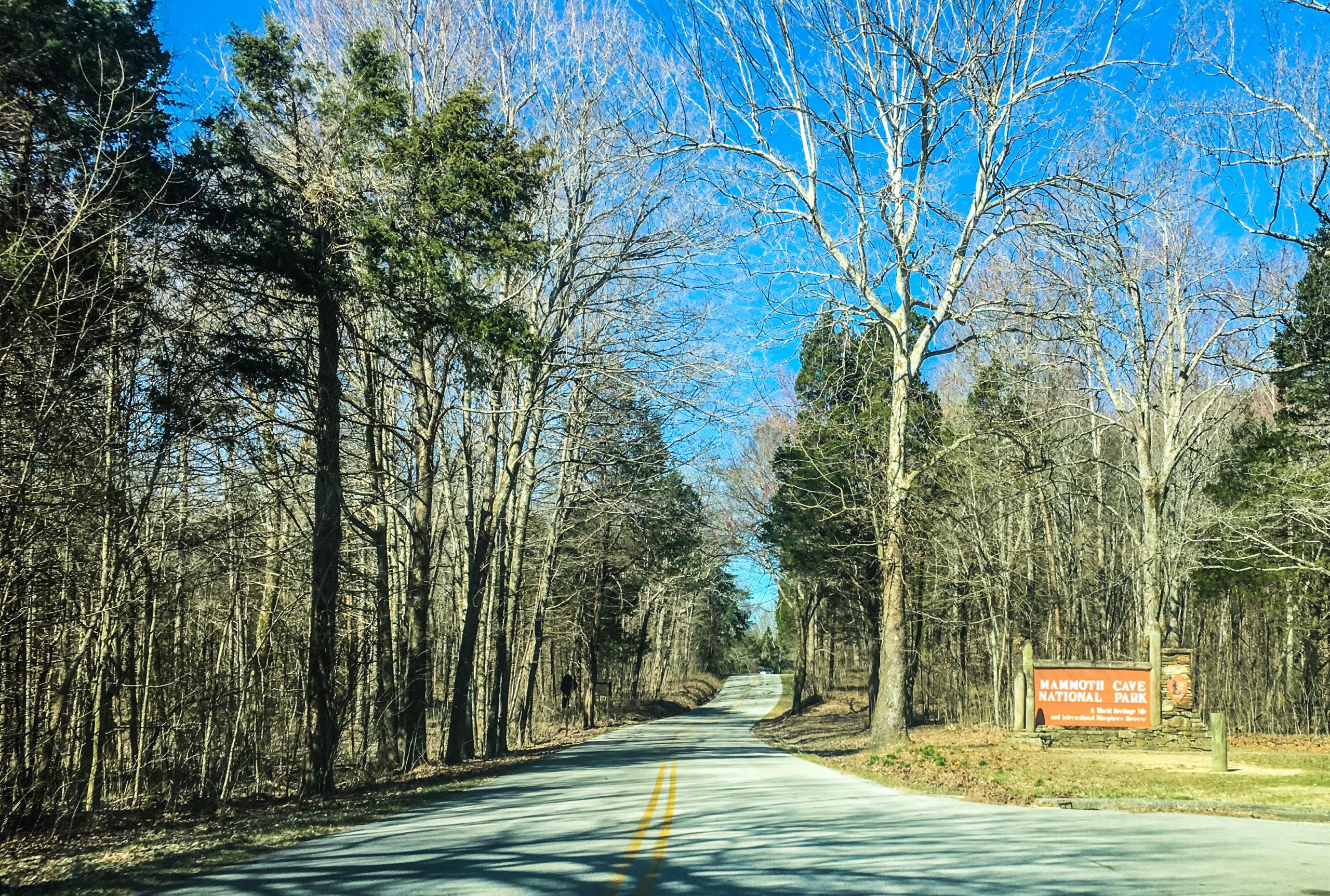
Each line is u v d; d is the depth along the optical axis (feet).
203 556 62.34
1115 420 103.19
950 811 43.75
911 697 128.47
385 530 78.18
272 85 59.26
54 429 44.04
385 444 85.76
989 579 112.57
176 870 31.22
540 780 66.28
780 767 77.77
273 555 65.10
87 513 47.80
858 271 81.76
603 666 209.77
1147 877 26.37
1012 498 113.70
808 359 105.09
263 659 63.57
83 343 48.08
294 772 67.00
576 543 139.13
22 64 46.01
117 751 58.23
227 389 58.39
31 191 47.93
